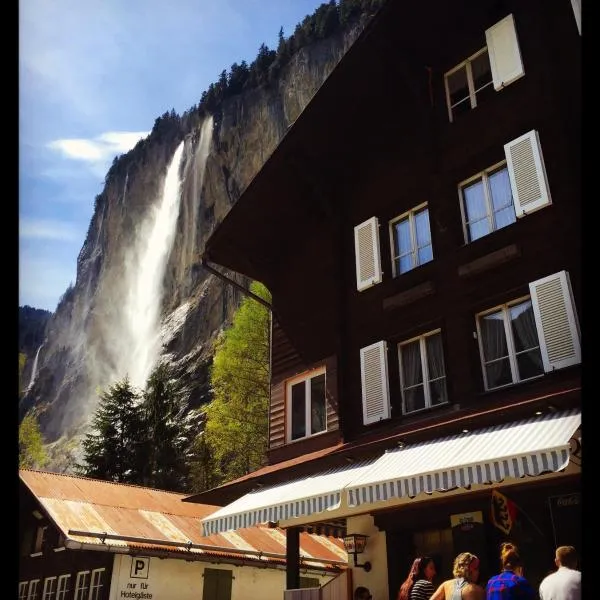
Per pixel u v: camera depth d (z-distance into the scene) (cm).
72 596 1658
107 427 4184
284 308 1562
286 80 9931
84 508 1684
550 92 1041
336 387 1324
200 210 10431
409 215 1294
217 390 3594
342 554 2022
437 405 1091
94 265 12388
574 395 777
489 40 1158
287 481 1191
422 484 818
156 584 1625
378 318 1279
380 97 1373
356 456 1071
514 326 1028
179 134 11925
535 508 911
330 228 1480
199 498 1418
